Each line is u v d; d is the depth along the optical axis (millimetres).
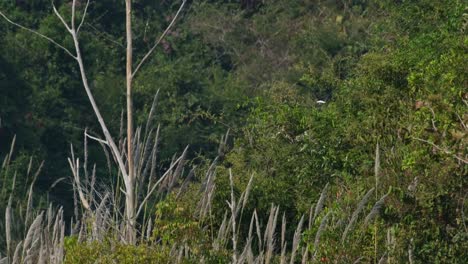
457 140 26234
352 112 33469
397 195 27094
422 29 37625
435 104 26734
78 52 29453
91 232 27156
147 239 26734
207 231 30094
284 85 43219
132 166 27344
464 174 26531
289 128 36438
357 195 27969
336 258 26406
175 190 31188
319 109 38594
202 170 36719
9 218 25859
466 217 26812
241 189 34469
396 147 29781
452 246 26797
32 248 25188
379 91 32469
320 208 25484
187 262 26641
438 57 31703
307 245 26797
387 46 38906
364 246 26797
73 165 27359
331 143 33531
